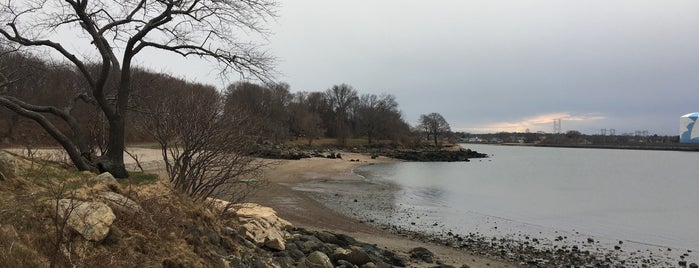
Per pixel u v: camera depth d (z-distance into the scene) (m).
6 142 16.75
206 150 8.58
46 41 9.28
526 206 26.83
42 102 18.45
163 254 5.22
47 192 5.30
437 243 15.70
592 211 25.75
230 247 6.75
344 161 63.75
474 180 43.47
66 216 4.27
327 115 108.88
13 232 4.28
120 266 4.59
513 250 15.52
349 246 11.51
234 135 8.98
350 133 107.81
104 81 9.18
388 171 51.88
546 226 20.55
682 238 18.59
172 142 8.87
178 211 6.24
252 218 8.96
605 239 18.11
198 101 8.86
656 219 23.45
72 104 10.59
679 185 42.31
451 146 117.88
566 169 65.38
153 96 10.75
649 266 14.12
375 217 20.17
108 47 9.80
